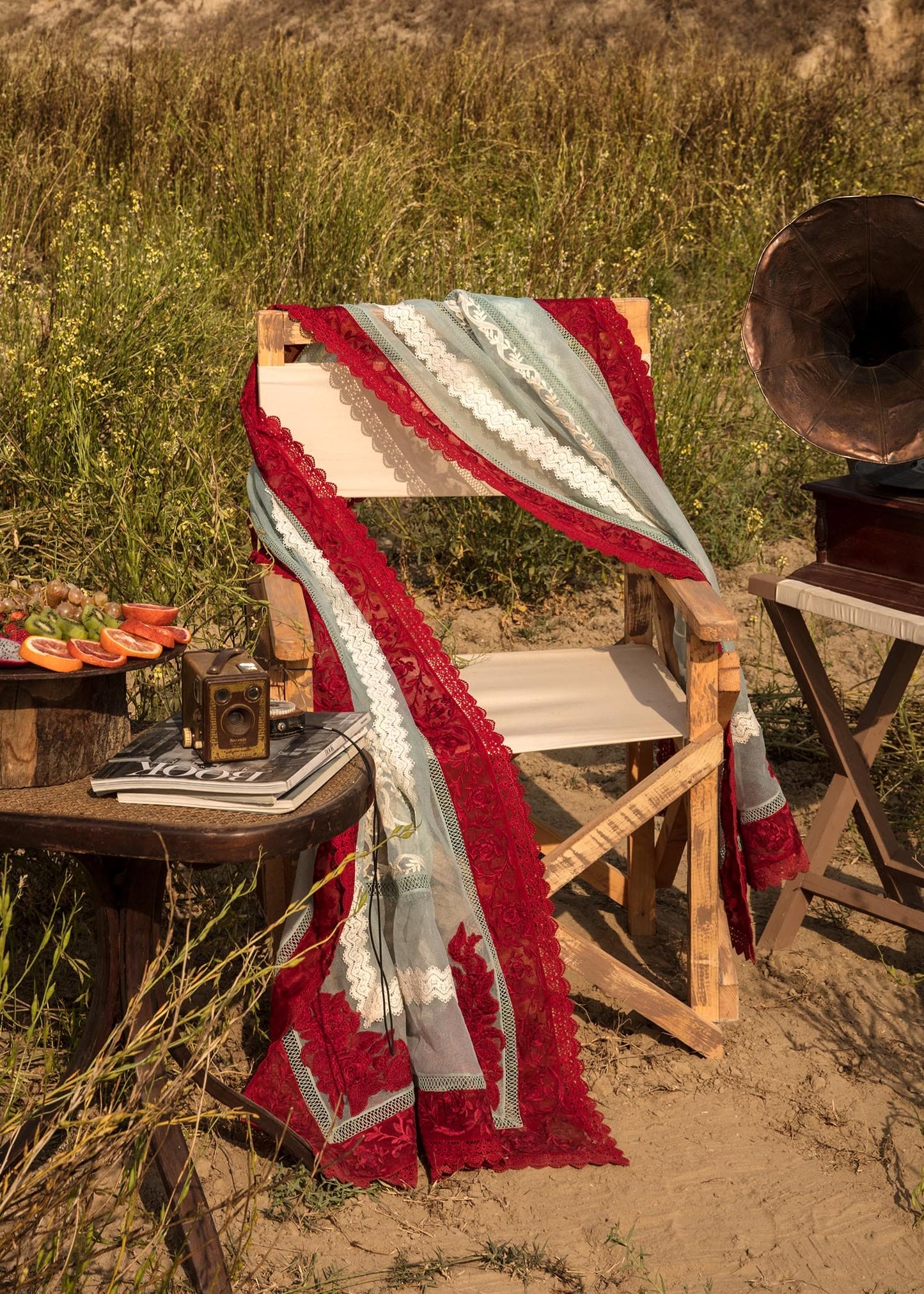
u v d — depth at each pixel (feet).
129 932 6.91
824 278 9.71
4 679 6.50
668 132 26.43
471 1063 8.14
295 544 9.41
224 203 21.97
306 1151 7.80
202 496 12.55
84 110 25.59
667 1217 7.75
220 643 11.20
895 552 9.82
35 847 6.26
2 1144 7.23
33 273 20.25
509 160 25.44
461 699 8.82
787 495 18.42
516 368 9.95
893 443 9.57
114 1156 5.90
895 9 46.14
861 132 27.61
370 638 8.87
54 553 12.19
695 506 16.46
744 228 23.13
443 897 8.41
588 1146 8.28
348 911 8.18
